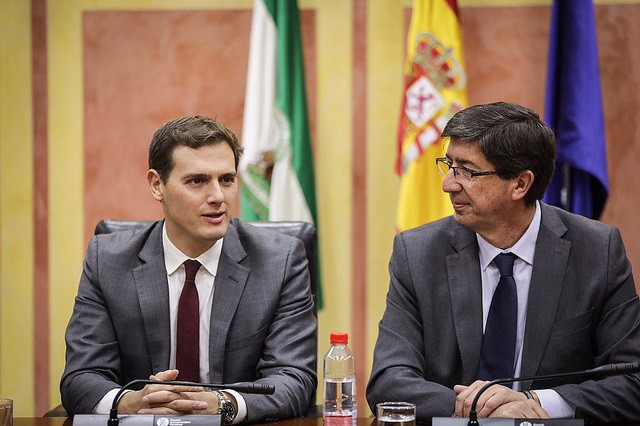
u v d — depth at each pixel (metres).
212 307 3.00
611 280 2.86
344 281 5.12
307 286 3.12
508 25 5.00
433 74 4.61
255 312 3.01
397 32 5.04
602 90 4.93
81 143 5.18
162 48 5.14
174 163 2.86
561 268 2.86
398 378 2.78
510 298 2.85
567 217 2.96
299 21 4.91
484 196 2.75
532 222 2.89
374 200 5.09
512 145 2.71
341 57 5.07
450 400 2.66
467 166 2.75
